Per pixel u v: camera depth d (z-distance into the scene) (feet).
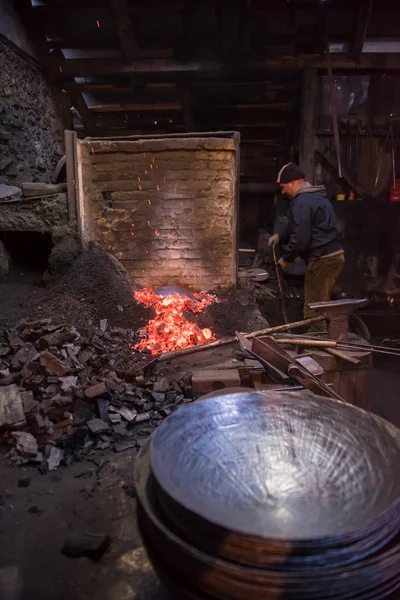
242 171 30.45
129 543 6.52
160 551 4.51
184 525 4.45
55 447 8.75
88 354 10.79
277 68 23.02
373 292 21.20
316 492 5.03
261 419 6.00
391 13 21.47
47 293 13.64
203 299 14.35
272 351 8.96
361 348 10.28
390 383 15.38
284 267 15.56
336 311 10.47
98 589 5.77
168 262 14.88
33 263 15.88
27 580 5.88
